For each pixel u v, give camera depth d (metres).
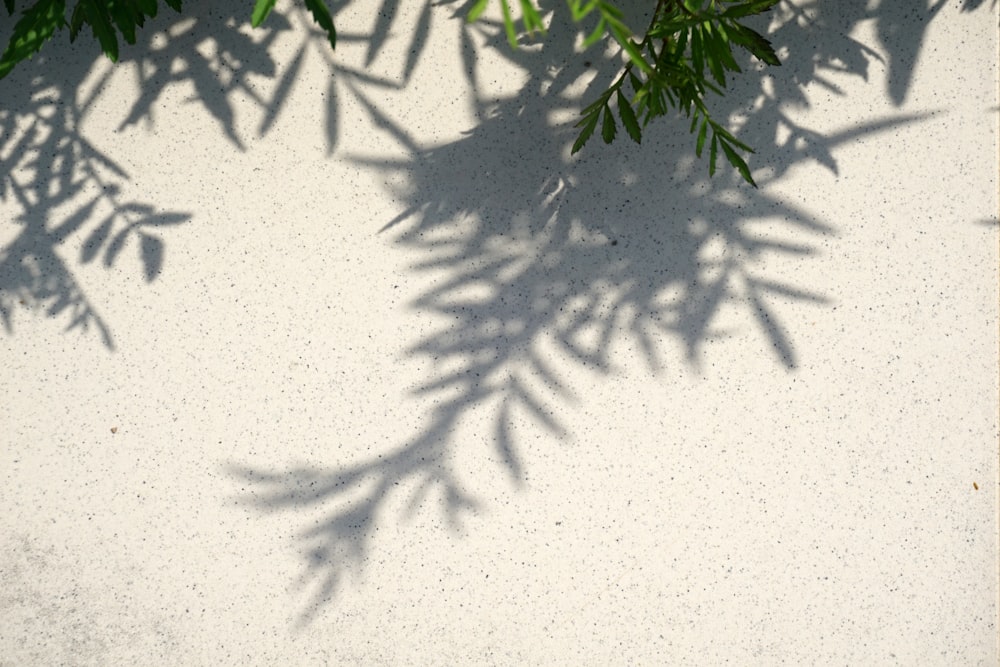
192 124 0.66
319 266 0.66
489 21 0.66
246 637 0.66
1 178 0.66
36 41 0.59
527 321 0.66
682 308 0.66
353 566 0.66
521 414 0.66
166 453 0.66
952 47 0.65
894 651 0.66
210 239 0.66
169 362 0.66
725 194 0.66
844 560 0.66
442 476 0.66
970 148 0.65
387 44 0.66
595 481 0.66
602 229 0.66
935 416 0.66
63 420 0.66
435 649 0.66
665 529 0.66
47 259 0.66
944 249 0.65
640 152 0.66
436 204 0.66
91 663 0.66
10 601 0.66
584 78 0.66
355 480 0.66
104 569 0.66
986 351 0.65
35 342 0.66
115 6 0.60
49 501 0.66
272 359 0.66
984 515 0.66
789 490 0.66
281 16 0.66
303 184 0.66
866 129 0.66
